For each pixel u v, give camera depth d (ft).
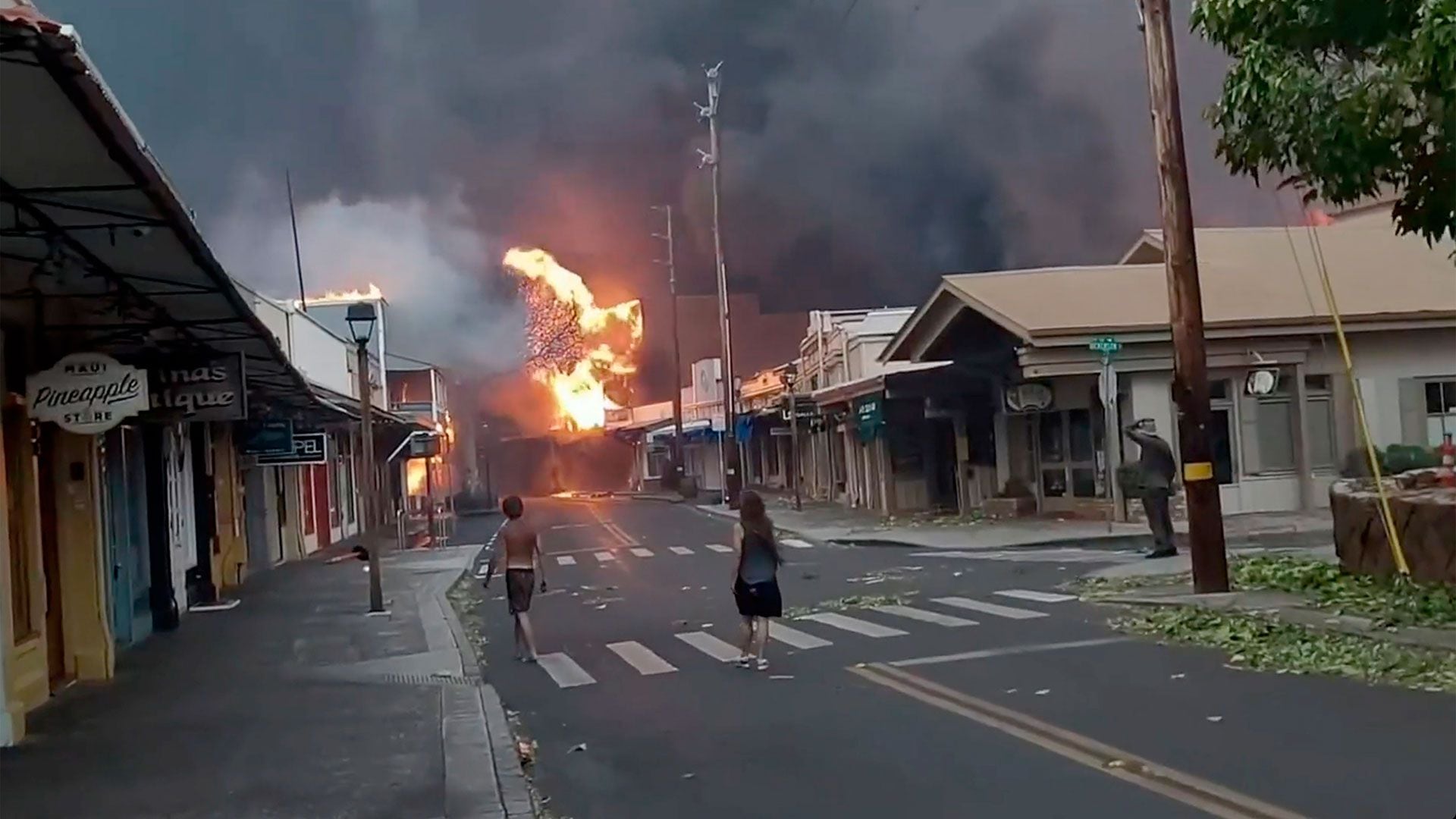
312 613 65.72
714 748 31.63
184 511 69.62
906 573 71.67
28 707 38.83
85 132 22.76
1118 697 34.27
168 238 31.14
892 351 113.70
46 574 44.14
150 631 59.31
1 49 18.63
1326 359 93.91
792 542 102.58
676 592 69.62
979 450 112.57
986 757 28.60
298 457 83.41
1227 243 109.91
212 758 31.58
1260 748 27.68
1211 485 51.78
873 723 33.09
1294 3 37.60
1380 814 22.58
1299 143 37.99
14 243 32.32
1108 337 84.17
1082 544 82.69
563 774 29.99
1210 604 48.16
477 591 77.51
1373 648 37.86
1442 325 93.35
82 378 39.04
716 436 206.39
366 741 33.09
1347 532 52.16
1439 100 35.14
